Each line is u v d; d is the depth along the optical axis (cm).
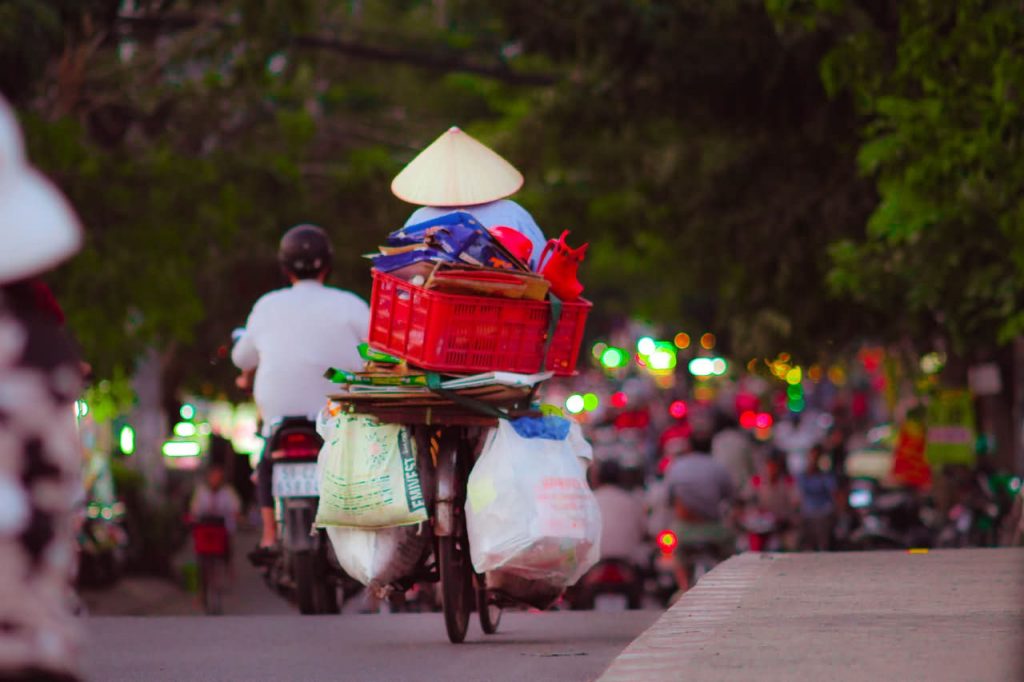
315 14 6788
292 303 2588
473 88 8150
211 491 6544
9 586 613
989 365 5869
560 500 1825
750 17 5178
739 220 5838
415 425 1895
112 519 6394
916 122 3434
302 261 2595
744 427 14112
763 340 6147
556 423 1869
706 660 1362
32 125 5256
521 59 7775
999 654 1367
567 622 2444
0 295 633
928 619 1627
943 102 3359
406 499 1862
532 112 6956
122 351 5762
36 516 617
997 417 6569
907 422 6281
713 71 5275
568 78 6394
